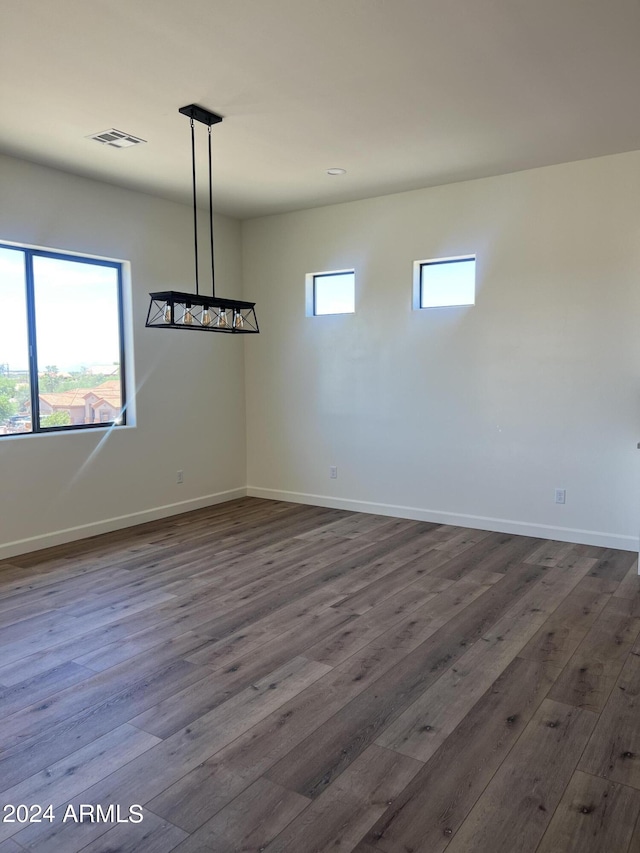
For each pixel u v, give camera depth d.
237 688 2.73
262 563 4.45
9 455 4.59
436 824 1.90
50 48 2.92
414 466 5.66
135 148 4.29
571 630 3.29
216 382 6.33
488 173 4.96
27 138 4.09
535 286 4.93
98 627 3.38
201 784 2.09
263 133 4.02
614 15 2.69
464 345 5.30
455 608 3.60
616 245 4.59
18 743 2.33
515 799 2.00
